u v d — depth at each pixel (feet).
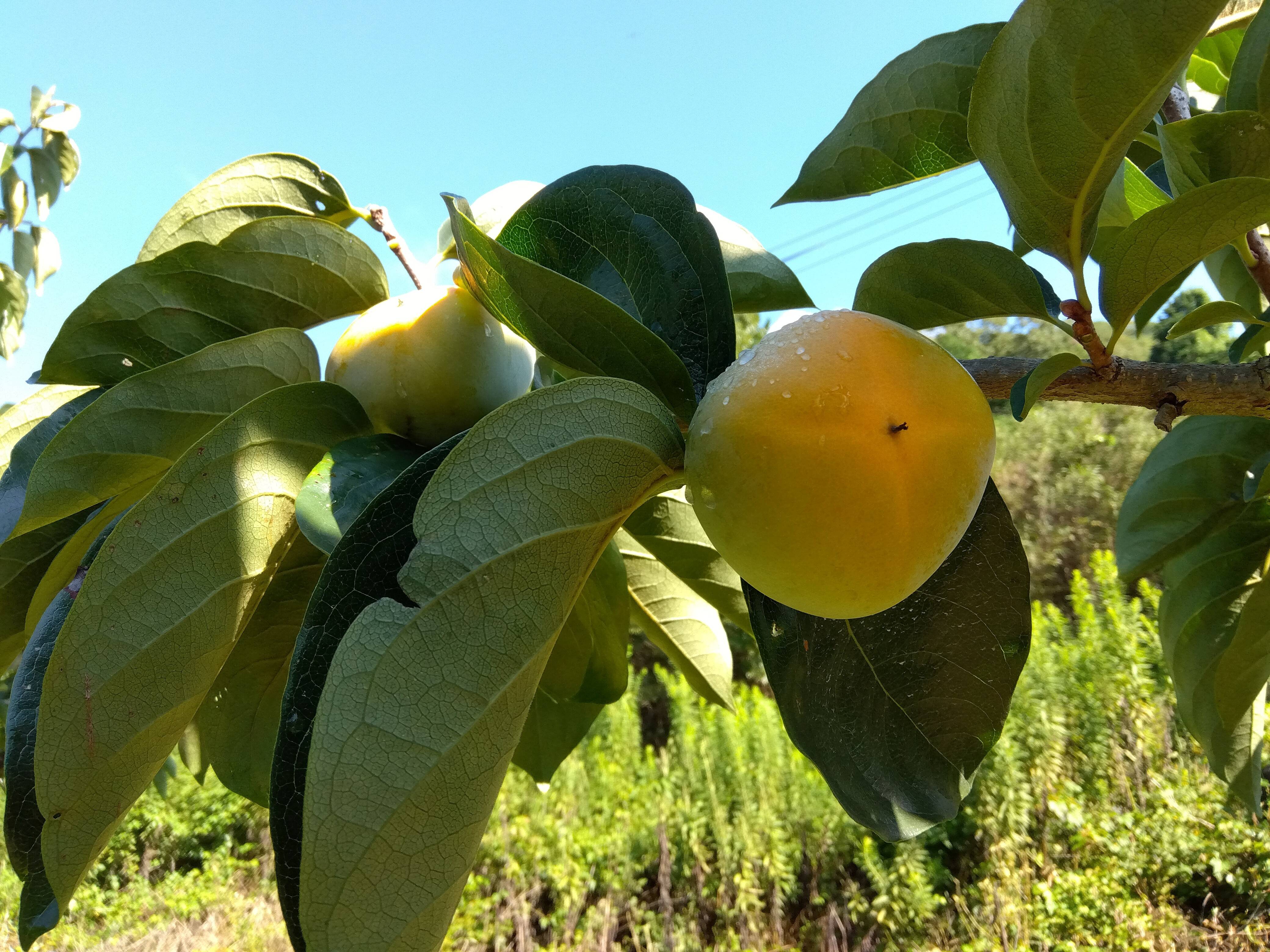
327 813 0.51
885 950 5.85
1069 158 0.70
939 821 0.83
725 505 0.65
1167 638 1.44
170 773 1.53
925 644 0.86
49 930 0.68
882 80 1.05
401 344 0.90
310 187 1.12
